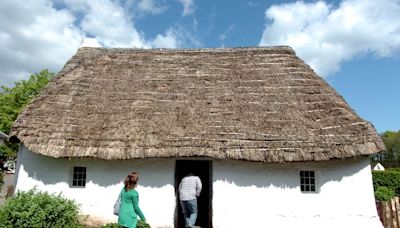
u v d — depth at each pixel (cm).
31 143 910
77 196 957
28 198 766
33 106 1040
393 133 6750
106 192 956
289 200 923
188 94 1119
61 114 1012
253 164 945
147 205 942
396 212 951
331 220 906
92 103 1074
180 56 1384
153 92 1129
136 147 912
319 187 930
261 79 1177
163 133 949
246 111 1027
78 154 900
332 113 993
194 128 964
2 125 2586
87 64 1295
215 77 1210
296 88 1114
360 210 909
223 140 923
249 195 930
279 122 980
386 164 5841
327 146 896
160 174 961
